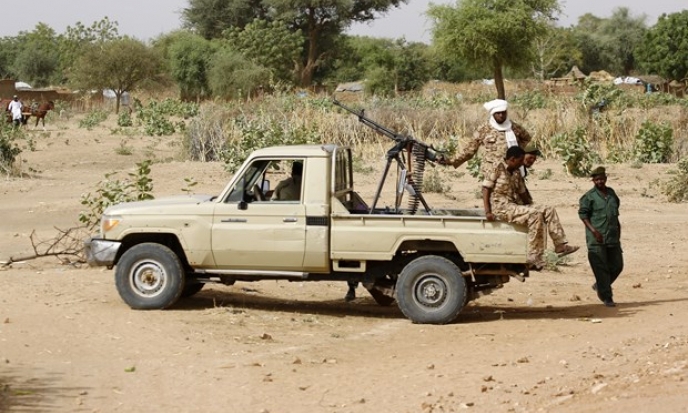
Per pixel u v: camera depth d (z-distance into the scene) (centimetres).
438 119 3262
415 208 1191
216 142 2984
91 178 2620
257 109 3144
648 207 2141
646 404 714
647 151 2903
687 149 2956
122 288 1162
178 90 7188
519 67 4891
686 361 840
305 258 1131
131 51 6600
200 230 1146
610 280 1200
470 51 4819
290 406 787
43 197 2236
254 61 7169
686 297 1263
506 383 823
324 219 1126
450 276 1107
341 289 1366
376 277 1152
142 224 1157
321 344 1023
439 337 1048
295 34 7631
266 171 1170
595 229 1185
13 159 2706
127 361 933
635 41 10212
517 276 1118
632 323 1074
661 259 1590
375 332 1089
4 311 1142
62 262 1516
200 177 2491
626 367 845
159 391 833
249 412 773
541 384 811
